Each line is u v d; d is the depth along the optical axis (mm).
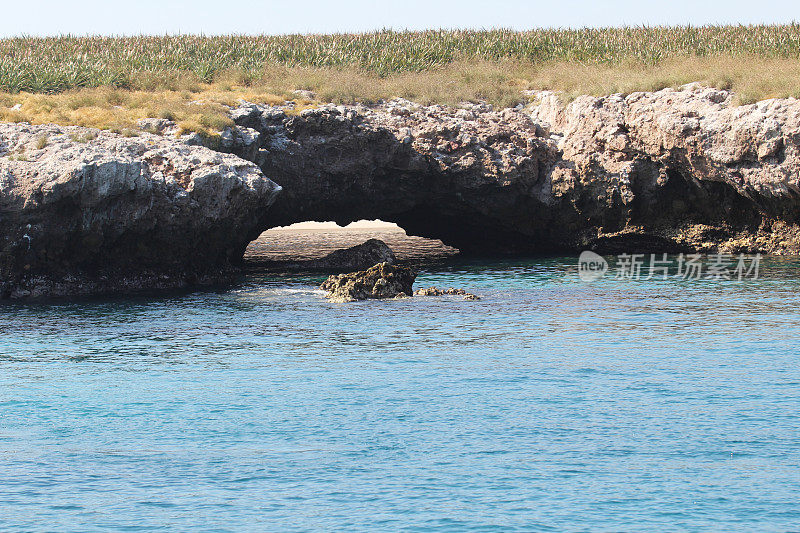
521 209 187625
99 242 132250
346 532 52000
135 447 65000
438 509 54750
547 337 100688
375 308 121562
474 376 83250
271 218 178125
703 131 166250
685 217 180875
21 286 129000
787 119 158250
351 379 82438
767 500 55406
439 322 110562
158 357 91688
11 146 138625
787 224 170750
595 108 183375
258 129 171750
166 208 136500
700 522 52781
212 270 148875
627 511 54219
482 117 190875
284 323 110562
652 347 94562
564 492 56938
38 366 87688
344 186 178625
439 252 199875
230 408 73688
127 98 176750
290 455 63312
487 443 65250
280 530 52344
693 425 68375
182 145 147375
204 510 54906
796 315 110375
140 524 53156
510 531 51875
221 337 102000
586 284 142500
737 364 86375
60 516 54156
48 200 124062
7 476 59812
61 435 67438
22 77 193500
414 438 66438
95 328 107062
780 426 67812
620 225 183875
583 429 67938
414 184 182625
